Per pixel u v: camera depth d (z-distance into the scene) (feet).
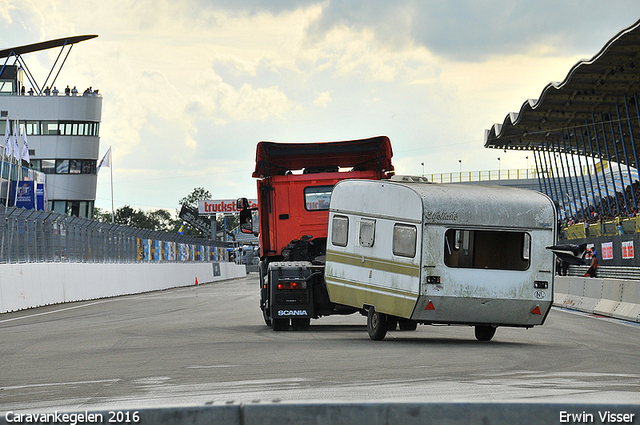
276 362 70.03
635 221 238.27
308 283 110.83
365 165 130.62
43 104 595.06
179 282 370.73
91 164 606.55
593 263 255.09
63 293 209.36
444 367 65.21
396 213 94.07
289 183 125.29
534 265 92.43
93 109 603.67
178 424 33.94
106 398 50.26
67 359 76.89
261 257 127.65
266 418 33.71
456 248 102.99
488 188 95.55
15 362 75.25
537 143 371.76
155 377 60.80
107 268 254.47
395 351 80.28
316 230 124.67
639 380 56.80
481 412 33.91
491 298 91.09
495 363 68.74
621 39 221.05
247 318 141.79
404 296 91.40
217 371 63.87
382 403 33.83
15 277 174.29
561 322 136.67
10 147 460.55
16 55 602.85
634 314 140.87
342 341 94.43
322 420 33.83
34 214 195.21
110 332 111.65
